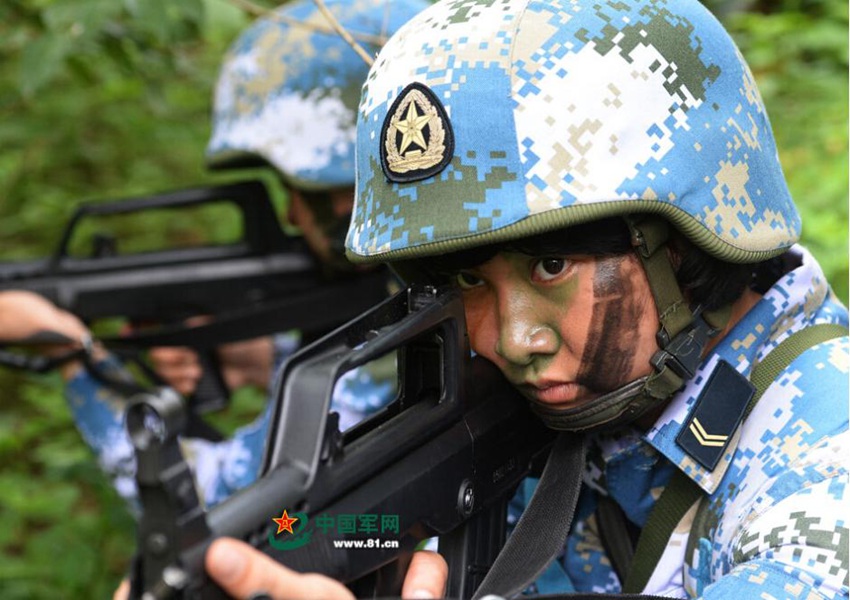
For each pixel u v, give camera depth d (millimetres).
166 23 1945
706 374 1068
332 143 1872
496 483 1066
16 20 2309
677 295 988
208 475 1939
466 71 954
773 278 1127
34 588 2162
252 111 1935
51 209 3295
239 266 2059
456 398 1001
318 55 1884
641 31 967
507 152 936
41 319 1967
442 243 940
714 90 993
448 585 1031
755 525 947
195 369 2229
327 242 1937
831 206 2518
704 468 1046
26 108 3176
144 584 728
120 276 2047
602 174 925
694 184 953
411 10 1911
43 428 2588
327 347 878
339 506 864
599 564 1203
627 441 1104
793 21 3250
